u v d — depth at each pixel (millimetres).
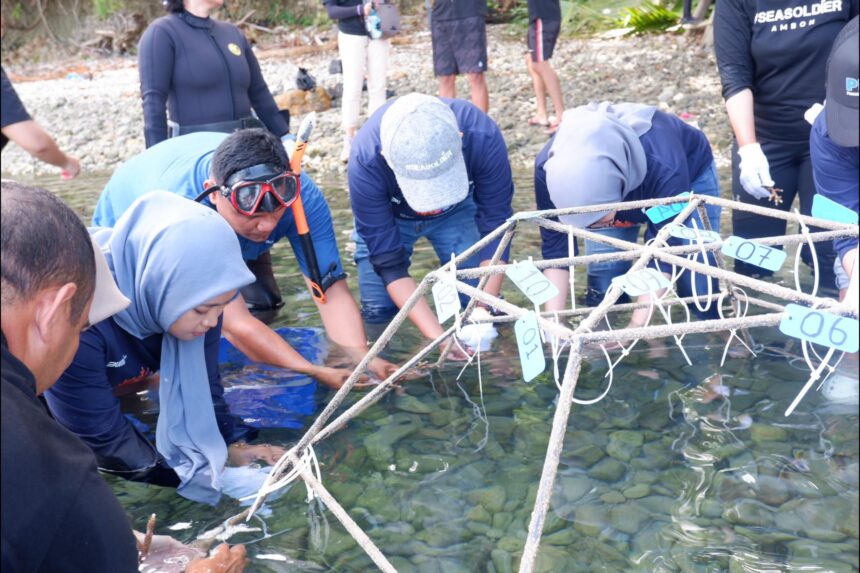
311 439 2002
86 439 2076
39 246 1197
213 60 3531
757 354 2547
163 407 2119
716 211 3025
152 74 3445
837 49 1795
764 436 2084
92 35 14391
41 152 2180
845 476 1876
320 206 2855
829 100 1827
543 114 6762
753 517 1777
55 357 1282
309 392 2561
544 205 2801
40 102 10203
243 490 2070
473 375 2615
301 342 2936
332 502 1829
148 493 2109
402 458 2152
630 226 2982
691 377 2438
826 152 2207
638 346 2689
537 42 6344
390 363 2725
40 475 1180
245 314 2781
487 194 2904
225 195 2377
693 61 8125
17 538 1157
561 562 1685
